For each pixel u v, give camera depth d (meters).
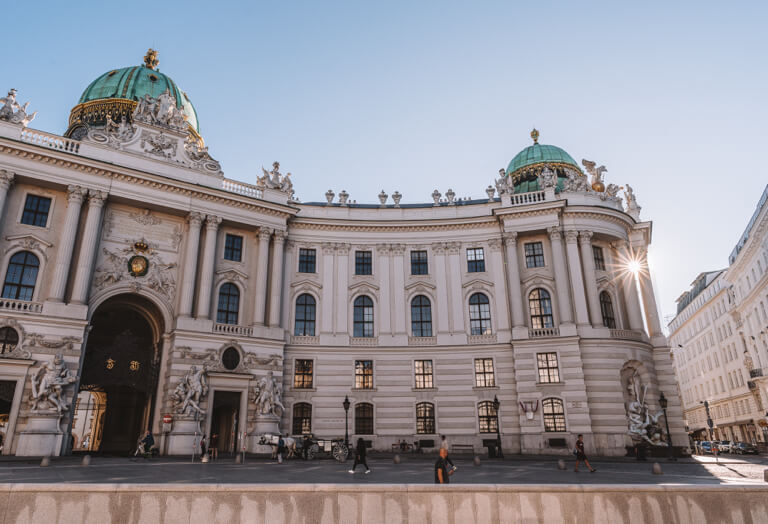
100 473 20.36
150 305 37.22
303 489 10.77
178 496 10.65
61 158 33.44
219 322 38.31
